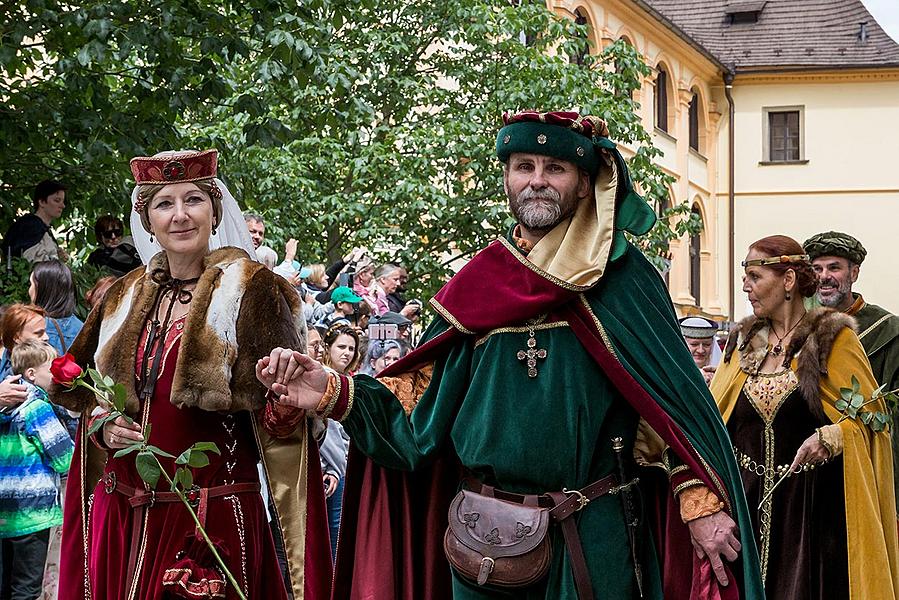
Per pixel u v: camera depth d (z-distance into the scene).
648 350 3.91
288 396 3.81
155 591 3.84
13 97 10.14
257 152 14.05
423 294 16.12
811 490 5.38
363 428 3.87
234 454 4.00
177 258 4.12
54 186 9.15
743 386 5.55
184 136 10.66
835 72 37.16
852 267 6.44
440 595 4.06
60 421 6.16
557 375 3.86
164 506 3.93
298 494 4.09
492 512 3.79
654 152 17.38
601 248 3.97
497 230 15.96
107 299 4.20
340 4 10.30
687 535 3.93
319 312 8.41
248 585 3.96
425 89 16.02
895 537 5.52
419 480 4.10
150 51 9.20
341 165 15.41
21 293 8.35
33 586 6.00
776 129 37.78
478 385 3.92
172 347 4.00
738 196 37.78
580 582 3.74
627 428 3.92
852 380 5.31
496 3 16.67
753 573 3.83
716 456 3.88
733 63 37.47
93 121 9.76
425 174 15.73
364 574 4.04
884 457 5.52
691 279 36.72
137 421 3.97
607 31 28.69
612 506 3.86
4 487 5.96
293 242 10.25
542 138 3.98
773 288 5.52
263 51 9.81
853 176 37.31
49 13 9.25
